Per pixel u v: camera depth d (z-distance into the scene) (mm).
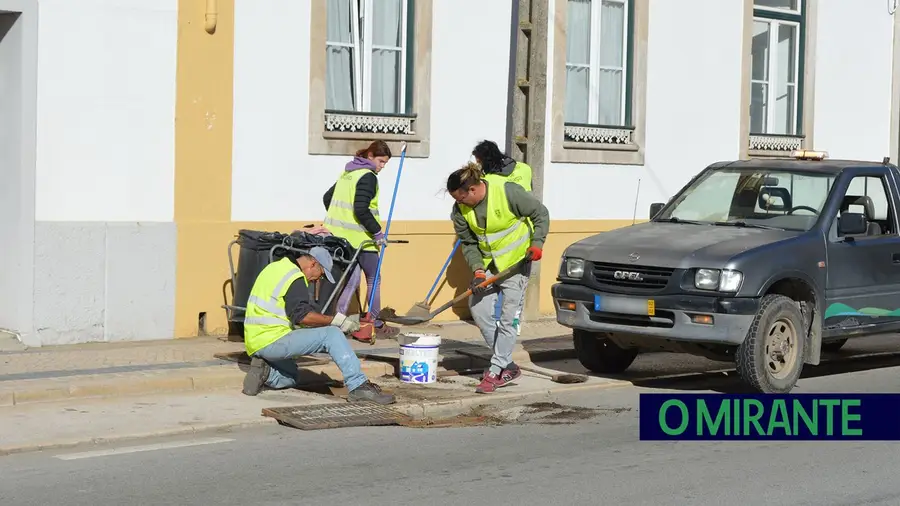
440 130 13023
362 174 10852
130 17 10883
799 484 6848
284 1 11805
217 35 11391
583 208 14266
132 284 10930
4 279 10680
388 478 6840
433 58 12945
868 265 10266
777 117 16797
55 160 10570
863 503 6445
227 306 10594
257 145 11711
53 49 10516
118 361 9938
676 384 10203
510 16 13523
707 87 15430
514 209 9242
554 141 13938
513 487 6676
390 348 11219
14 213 10516
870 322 10344
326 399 9172
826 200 10219
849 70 17406
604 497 6488
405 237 12711
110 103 10828
